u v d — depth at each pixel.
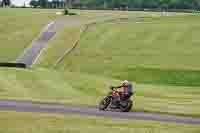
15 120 41.97
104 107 57.75
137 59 173.88
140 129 40.88
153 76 150.12
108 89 89.94
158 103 71.69
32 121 41.97
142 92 90.19
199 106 69.31
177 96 86.50
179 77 148.12
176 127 43.47
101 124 42.81
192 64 165.00
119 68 162.25
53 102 63.47
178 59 172.62
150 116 53.69
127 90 57.47
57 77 97.94
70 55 183.25
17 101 62.78
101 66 167.12
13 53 190.88
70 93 78.62
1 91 73.06
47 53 188.25
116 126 42.00
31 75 93.50
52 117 45.41
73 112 53.19
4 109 51.97
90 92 85.56
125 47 191.50
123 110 57.41
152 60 171.62
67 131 37.94
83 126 40.91
